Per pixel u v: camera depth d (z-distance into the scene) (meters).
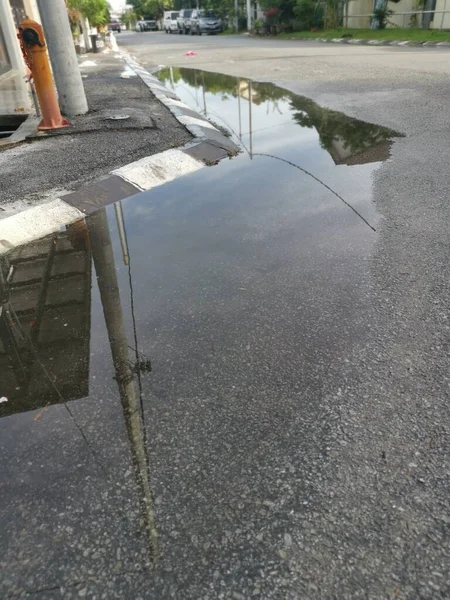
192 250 2.95
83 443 1.61
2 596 1.18
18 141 5.20
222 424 1.66
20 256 3.00
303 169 4.33
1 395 1.86
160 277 2.66
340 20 24.50
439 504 1.34
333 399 1.74
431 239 2.80
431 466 1.45
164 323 2.24
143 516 1.36
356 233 2.99
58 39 5.93
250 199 3.72
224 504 1.38
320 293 2.39
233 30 36.31
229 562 1.22
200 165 4.62
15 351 2.12
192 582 1.18
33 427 1.69
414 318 2.14
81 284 2.63
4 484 1.48
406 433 1.57
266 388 1.81
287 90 8.59
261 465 1.50
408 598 1.12
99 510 1.38
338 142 5.08
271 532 1.29
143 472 1.49
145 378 1.90
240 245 2.98
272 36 26.97
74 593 1.18
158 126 5.61
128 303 2.43
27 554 1.27
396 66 10.05
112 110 6.63
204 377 1.89
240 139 5.57
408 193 3.50
